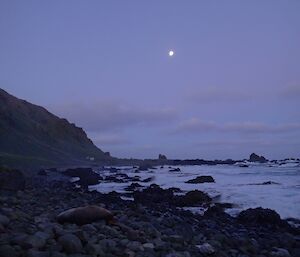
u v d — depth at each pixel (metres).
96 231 11.41
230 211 24.28
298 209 24.59
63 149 110.75
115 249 9.36
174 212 22.28
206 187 40.12
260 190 36.19
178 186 41.88
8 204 16.33
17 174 23.89
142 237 11.52
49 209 16.47
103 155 129.38
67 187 35.09
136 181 50.03
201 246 11.14
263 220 19.78
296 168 89.38
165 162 136.38
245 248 12.73
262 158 150.75
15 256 7.77
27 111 126.31
